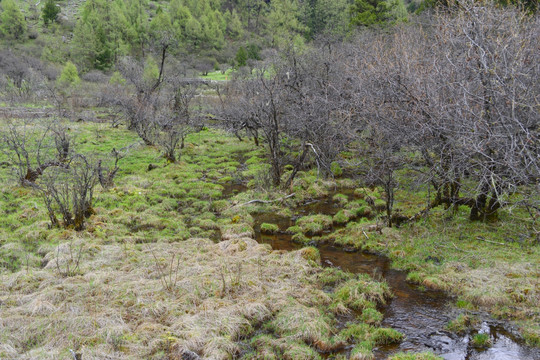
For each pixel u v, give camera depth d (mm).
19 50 67688
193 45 76250
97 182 15938
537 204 9914
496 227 11172
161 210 13852
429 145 10953
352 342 7070
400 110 11414
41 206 13258
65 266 9180
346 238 11461
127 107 27312
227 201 14930
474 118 9570
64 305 7391
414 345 6945
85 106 38438
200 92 41000
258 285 8539
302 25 65562
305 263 9812
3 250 10070
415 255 10188
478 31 10016
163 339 6527
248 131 25641
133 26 78375
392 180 12938
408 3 58250
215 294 8094
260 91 18594
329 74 19859
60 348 6250
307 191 15797
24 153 16562
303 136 17062
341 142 17391
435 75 10992
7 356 5969
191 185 16797
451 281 8859
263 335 7078
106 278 8555
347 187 16625
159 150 22281
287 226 12891
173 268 9180
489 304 7973
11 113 28406
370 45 20375
